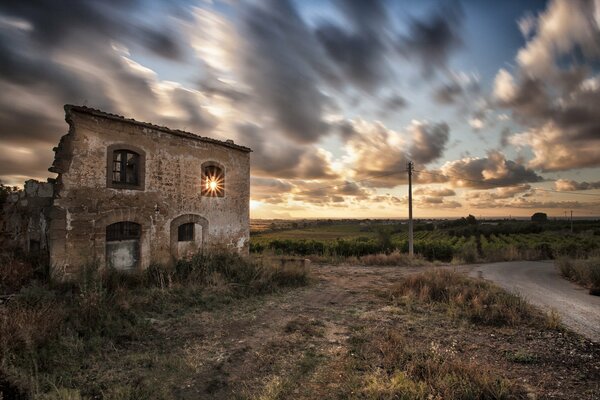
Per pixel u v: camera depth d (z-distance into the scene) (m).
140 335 7.38
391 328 8.29
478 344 7.24
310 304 10.71
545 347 7.03
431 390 4.97
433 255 27.27
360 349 6.82
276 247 27.44
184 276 12.01
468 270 19.95
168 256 13.02
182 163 13.80
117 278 10.66
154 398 4.89
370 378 5.49
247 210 16.97
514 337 7.68
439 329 8.25
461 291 11.32
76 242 10.51
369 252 26.88
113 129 11.57
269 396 4.93
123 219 11.67
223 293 10.83
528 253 30.64
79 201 10.62
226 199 15.78
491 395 4.96
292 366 6.12
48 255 11.55
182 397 5.01
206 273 12.09
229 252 14.76
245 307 9.96
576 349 6.89
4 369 5.11
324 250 26.44
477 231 60.97
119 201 11.61
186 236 14.13
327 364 6.20
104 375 5.55
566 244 34.94
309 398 5.00
